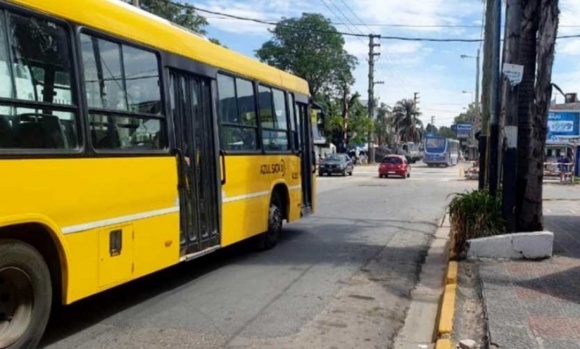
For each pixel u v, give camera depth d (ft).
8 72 15.42
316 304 22.85
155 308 21.88
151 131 21.68
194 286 25.36
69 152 17.22
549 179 119.96
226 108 28.17
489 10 53.47
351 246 36.40
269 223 33.83
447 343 17.66
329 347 18.10
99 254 18.47
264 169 32.37
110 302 22.65
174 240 22.85
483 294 22.59
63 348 17.48
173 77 23.57
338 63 193.47
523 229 30.94
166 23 23.62
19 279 15.94
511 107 30.96
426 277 28.30
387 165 130.00
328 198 72.79
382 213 55.93
